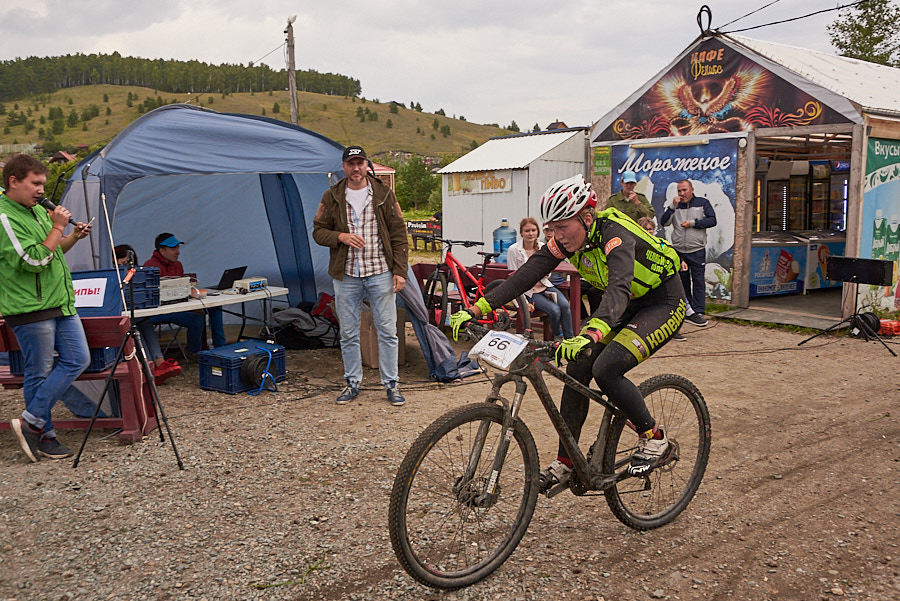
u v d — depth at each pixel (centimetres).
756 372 619
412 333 819
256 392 563
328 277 802
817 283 1120
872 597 262
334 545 307
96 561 296
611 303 258
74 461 408
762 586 272
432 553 283
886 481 373
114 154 532
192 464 405
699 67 957
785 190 1199
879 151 815
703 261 848
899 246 869
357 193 521
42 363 408
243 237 828
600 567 287
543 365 276
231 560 296
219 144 586
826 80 837
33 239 390
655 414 319
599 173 1111
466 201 1302
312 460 409
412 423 476
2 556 302
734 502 349
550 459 405
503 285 295
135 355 445
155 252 651
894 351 694
